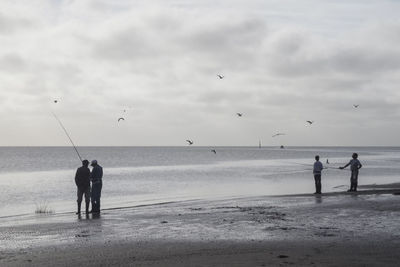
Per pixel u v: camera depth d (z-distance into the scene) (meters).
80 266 9.29
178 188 33.84
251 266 8.94
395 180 38.50
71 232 13.76
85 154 165.62
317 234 12.53
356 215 16.11
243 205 20.42
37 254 10.48
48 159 113.94
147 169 63.44
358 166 25.47
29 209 22.81
